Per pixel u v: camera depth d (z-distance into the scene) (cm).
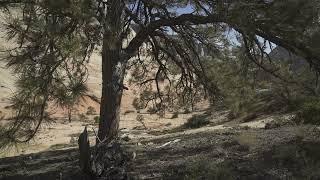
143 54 2002
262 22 1219
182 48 1764
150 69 2058
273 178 1074
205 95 1839
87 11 1110
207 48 1683
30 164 1781
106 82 1539
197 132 2705
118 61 1537
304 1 1112
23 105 1197
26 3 1125
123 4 1359
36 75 1171
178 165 1344
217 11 1273
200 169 1205
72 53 1107
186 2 1422
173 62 1980
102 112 1547
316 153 1232
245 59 1619
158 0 1502
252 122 2973
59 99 1171
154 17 1593
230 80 1728
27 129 1234
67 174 1371
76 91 1173
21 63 1165
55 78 1174
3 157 2206
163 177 1214
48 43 1127
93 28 1190
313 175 1049
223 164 1213
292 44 1240
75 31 1146
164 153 1662
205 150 1603
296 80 1505
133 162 1425
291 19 1145
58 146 2895
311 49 1217
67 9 1063
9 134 1216
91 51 1373
